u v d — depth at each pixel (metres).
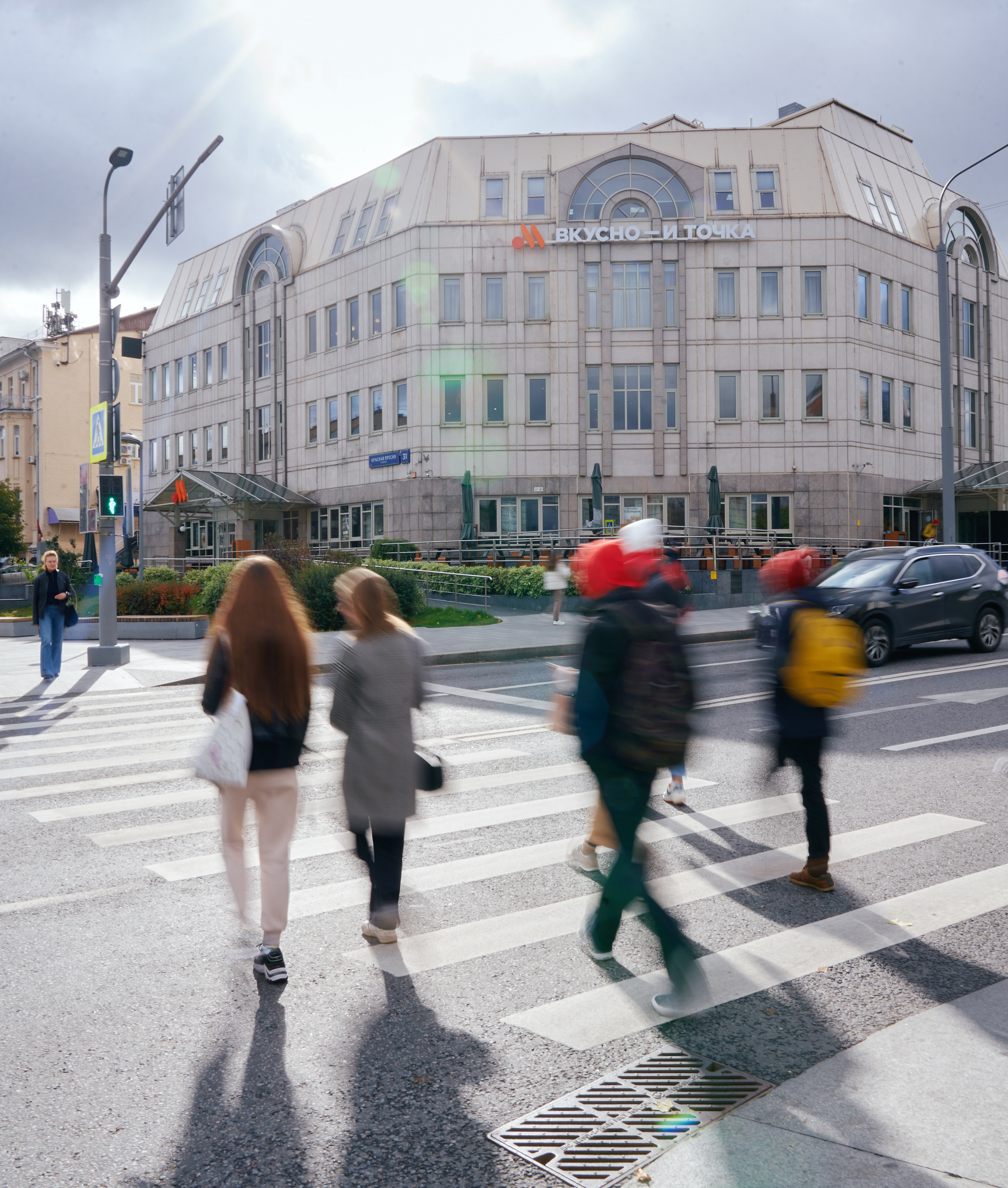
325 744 9.62
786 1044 3.51
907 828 6.24
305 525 41.38
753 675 14.02
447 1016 3.77
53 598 14.40
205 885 5.35
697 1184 2.71
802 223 34.97
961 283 40.38
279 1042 3.59
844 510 34.88
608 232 34.84
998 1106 3.07
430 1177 2.78
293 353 41.81
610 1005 3.85
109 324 15.85
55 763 8.66
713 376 35.00
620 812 3.97
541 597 25.52
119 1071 3.40
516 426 35.25
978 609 15.70
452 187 35.88
